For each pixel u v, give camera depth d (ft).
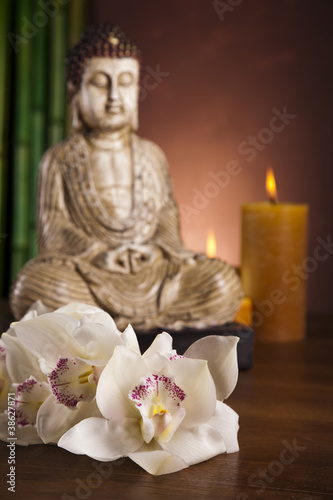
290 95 5.13
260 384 3.60
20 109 5.10
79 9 5.07
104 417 2.36
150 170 4.24
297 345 4.40
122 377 2.33
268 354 4.19
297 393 3.44
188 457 2.32
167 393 2.33
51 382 2.39
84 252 3.90
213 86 5.18
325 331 4.77
